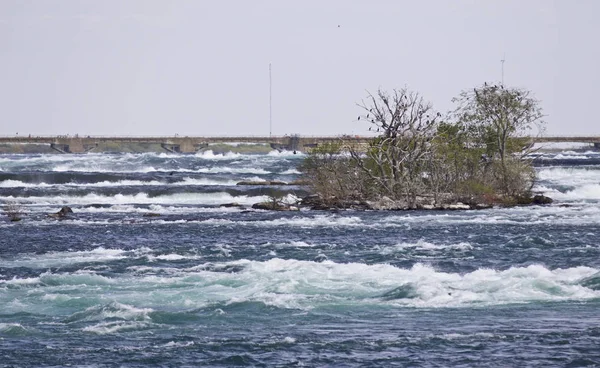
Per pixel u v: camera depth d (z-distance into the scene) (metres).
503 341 43.22
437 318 47.88
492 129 126.75
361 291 54.38
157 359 40.97
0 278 61.88
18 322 47.78
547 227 91.88
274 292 54.25
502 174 123.56
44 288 56.00
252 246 77.19
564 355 41.00
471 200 116.75
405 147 116.06
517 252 72.56
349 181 118.06
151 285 57.00
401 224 95.50
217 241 82.25
